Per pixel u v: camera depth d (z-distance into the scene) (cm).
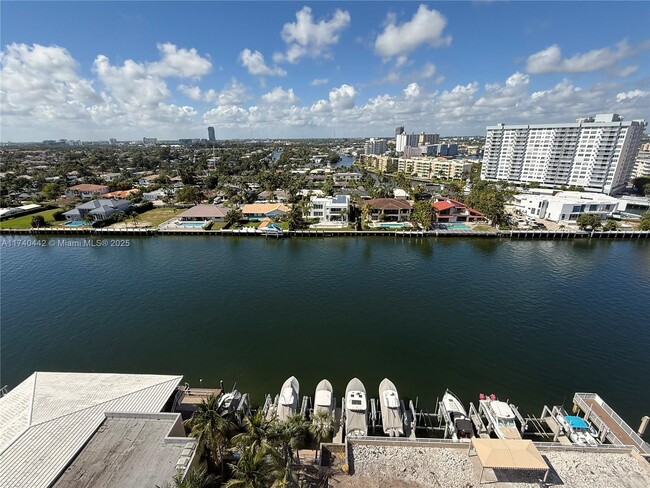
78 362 4750
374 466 2717
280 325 5641
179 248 9962
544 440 3494
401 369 4578
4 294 6781
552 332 5428
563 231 11025
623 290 6962
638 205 14900
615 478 2598
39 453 2475
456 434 3416
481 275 7762
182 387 4091
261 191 18362
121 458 2486
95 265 8456
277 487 2380
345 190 18725
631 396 4097
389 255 9244
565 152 17600
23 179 18288
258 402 4009
